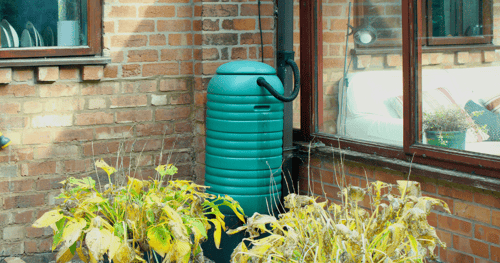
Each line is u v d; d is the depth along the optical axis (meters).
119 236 1.89
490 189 2.35
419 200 1.81
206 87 3.37
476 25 2.57
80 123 3.20
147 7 3.30
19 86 3.02
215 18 3.33
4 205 3.05
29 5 3.04
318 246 1.72
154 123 3.41
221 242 2.91
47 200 3.15
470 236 2.51
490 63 2.51
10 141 3.02
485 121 2.50
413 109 2.76
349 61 3.13
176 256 1.85
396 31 2.86
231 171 2.91
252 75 2.86
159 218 1.95
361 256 1.62
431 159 2.67
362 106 3.07
